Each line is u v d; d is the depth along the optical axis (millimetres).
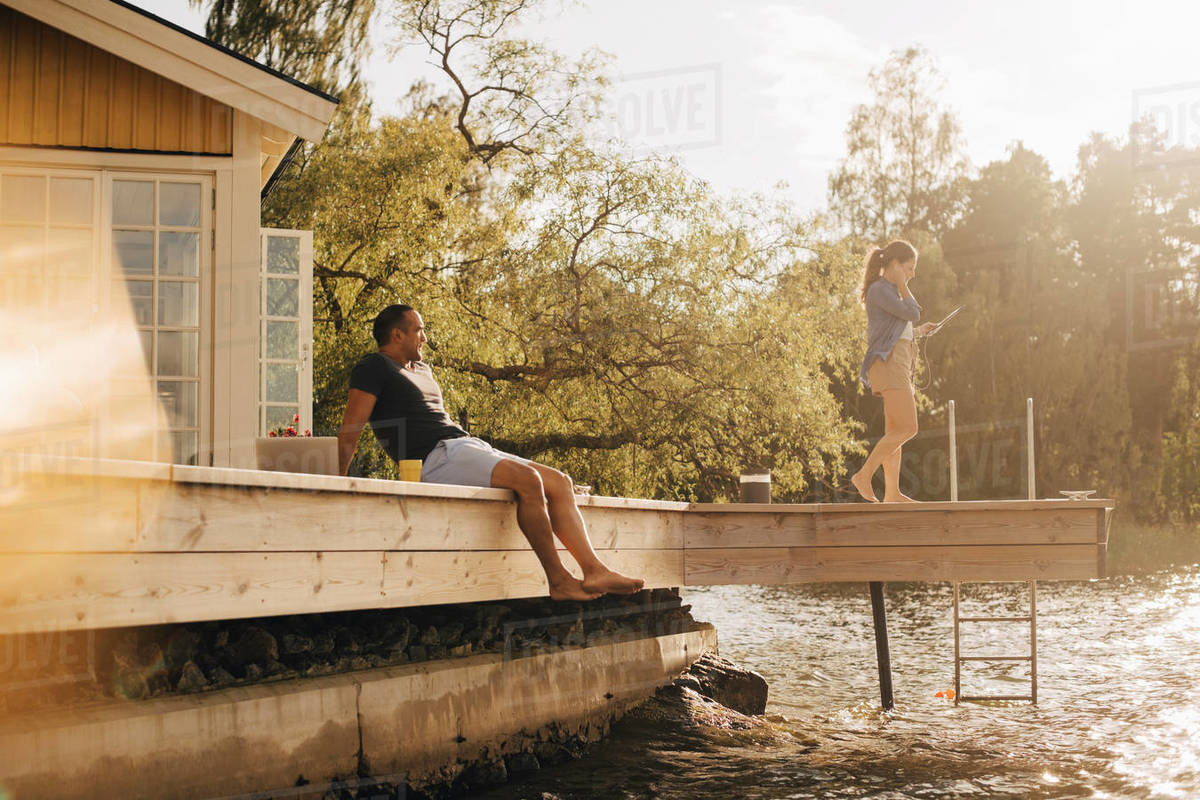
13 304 6969
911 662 10422
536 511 5172
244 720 4074
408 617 5629
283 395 8992
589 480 17984
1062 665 10094
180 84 7250
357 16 19406
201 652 4375
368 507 4508
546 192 17219
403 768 4785
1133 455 34781
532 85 19062
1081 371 33250
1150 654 10711
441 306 15594
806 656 10898
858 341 20266
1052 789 5520
